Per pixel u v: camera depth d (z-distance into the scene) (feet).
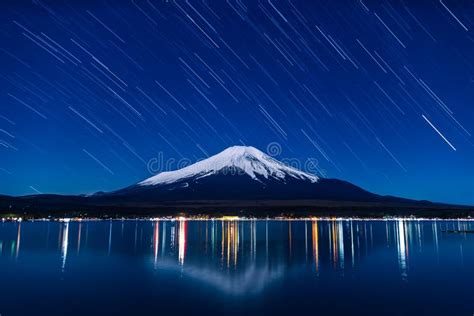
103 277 83.46
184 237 201.67
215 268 95.30
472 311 58.18
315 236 211.41
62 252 126.62
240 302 63.05
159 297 66.13
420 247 146.61
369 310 58.80
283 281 79.41
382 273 88.74
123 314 56.65
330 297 66.18
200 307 60.18
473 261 106.83
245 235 220.23
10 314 56.65
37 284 76.13
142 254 122.83
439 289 72.33
